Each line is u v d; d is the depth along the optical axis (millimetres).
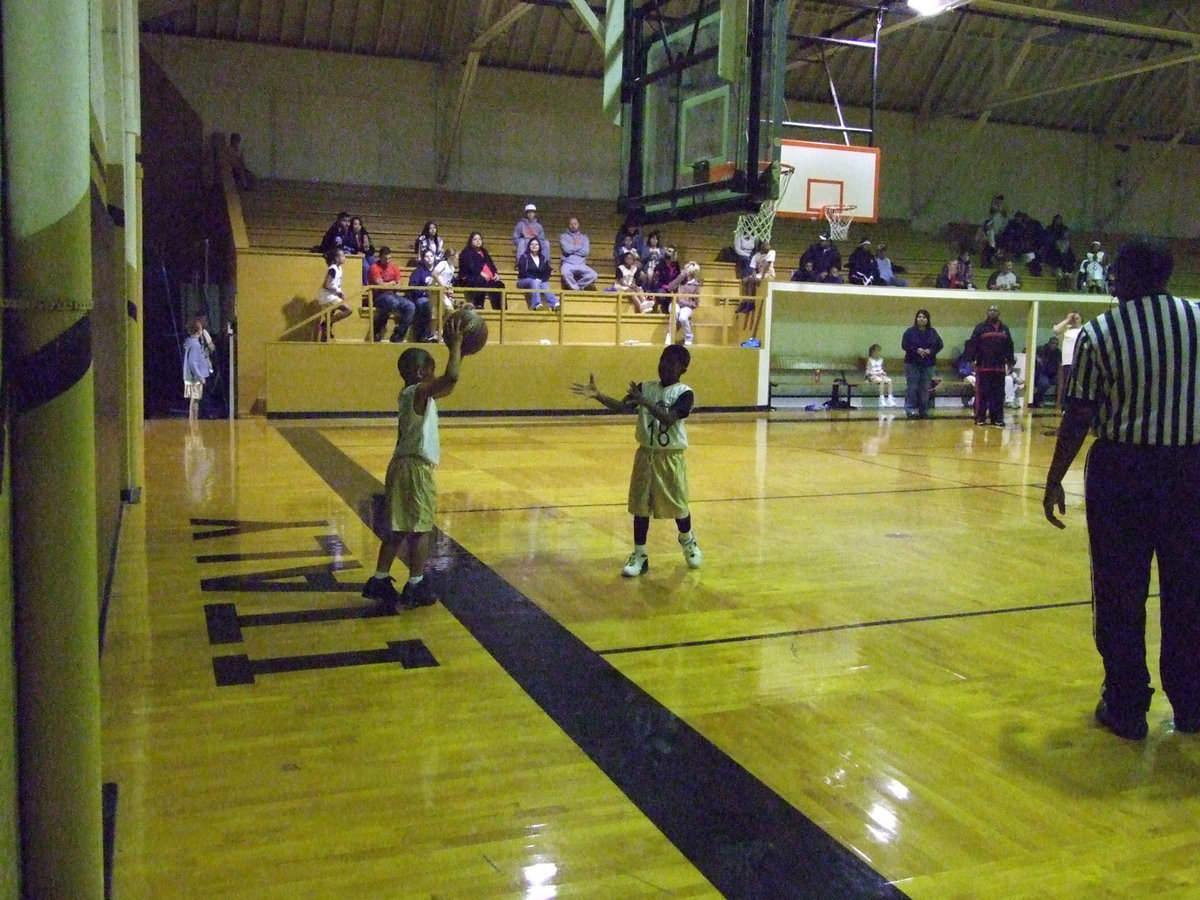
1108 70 24562
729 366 18703
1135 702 3783
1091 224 26547
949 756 3580
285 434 13320
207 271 18203
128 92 7984
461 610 5254
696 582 5957
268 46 19984
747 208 7895
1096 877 2787
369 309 15961
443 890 2641
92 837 2072
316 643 4684
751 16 7648
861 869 2799
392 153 20984
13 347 1932
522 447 12500
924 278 22203
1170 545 3711
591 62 21844
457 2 19656
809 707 4016
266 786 3219
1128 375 3639
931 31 22609
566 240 18734
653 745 3611
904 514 8312
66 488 1983
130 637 4723
